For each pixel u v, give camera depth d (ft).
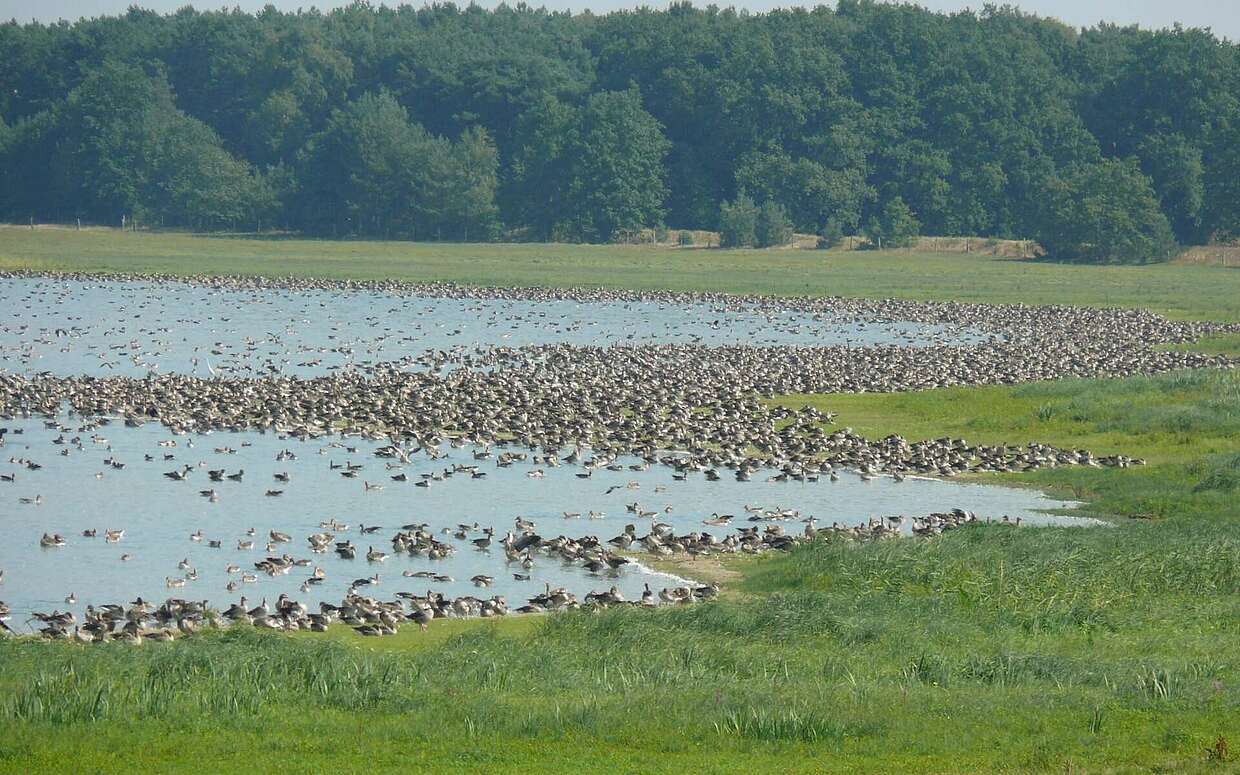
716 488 200.13
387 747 89.71
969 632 123.85
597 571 153.58
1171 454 218.59
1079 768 85.15
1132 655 115.03
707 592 141.79
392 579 151.64
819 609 127.24
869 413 260.62
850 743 90.84
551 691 103.65
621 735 92.22
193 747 89.20
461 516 181.16
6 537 167.12
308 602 142.82
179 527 173.68
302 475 204.44
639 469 211.82
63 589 146.10
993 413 256.73
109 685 99.81
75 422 242.78
